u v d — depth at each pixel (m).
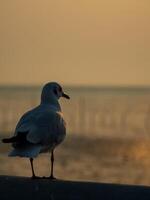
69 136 35.97
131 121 46.97
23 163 21.67
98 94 81.31
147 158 24.56
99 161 23.34
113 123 45.09
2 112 53.25
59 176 19.14
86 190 7.11
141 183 17.95
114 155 25.73
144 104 60.19
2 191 7.27
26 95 64.06
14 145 8.38
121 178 18.95
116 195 6.97
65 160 23.22
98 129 41.62
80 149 28.16
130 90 98.44
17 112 53.16
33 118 8.77
